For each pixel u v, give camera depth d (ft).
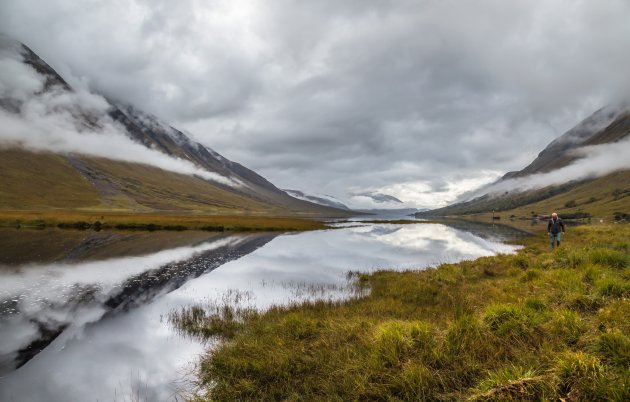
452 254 124.88
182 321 46.34
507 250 134.41
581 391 19.35
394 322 33.22
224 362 31.17
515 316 30.07
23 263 88.43
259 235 207.92
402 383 24.04
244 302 56.75
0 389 29.30
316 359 30.14
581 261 53.72
